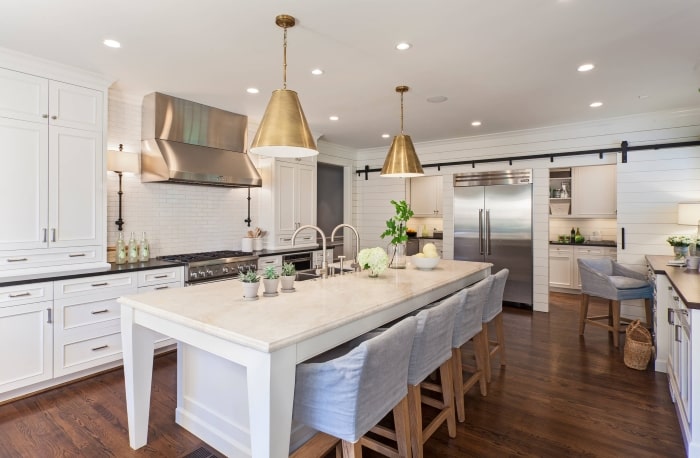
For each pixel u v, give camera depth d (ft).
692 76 10.98
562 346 12.79
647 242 14.99
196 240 14.74
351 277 9.32
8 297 8.81
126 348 6.93
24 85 9.60
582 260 14.08
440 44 9.04
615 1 7.23
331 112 14.76
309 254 17.11
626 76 10.99
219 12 7.61
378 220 22.79
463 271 10.35
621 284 12.77
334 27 8.23
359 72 10.71
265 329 5.05
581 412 8.52
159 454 6.99
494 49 9.29
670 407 8.71
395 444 7.38
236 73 10.84
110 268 10.90
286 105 6.98
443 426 8.00
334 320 5.52
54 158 10.11
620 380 10.16
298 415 5.25
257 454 4.80
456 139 19.65
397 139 10.87
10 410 8.54
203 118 13.78
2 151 9.29
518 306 18.16
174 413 8.39
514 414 8.44
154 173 12.47
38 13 7.62
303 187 17.89
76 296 9.91
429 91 12.32
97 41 8.84
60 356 9.64
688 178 14.30
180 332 5.89
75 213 10.50
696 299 6.94
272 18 7.85
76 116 10.52
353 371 4.71
